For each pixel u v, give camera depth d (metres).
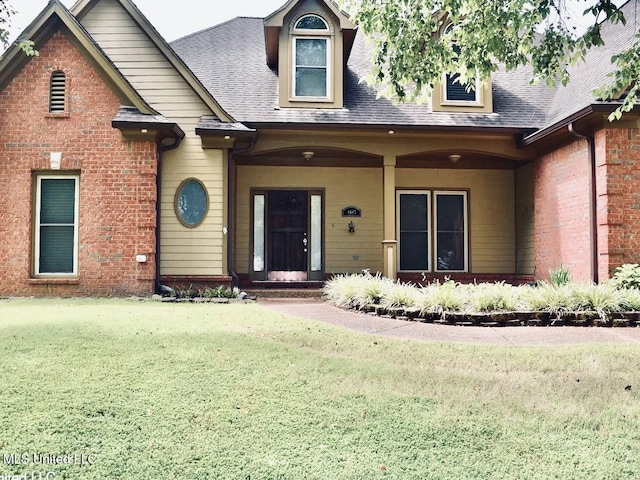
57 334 5.72
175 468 3.11
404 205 13.12
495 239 13.19
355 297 8.66
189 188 10.53
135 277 9.55
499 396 4.29
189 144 10.57
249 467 3.14
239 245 12.60
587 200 9.77
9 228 9.53
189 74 10.57
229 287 10.42
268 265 12.74
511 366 5.17
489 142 11.66
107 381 4.32
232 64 12.80
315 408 3.95
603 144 9.31
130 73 10.68
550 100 12.19
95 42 9.96
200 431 3.56
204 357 5.04
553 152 11.05
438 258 13.12
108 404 3.89
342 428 3.65
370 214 12.98
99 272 9.53
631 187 9.27
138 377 4.45
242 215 12.67
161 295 9.75
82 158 9.59
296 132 11.10
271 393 4.21
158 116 9.63
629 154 9.30
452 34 7.02
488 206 13.23
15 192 9.56
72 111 9.64
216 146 10.55
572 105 10.39
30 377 4.34
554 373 4.98
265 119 10.88
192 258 10.44
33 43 9.06
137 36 10.77
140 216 9.59
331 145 11.30
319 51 11.70
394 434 3.59
